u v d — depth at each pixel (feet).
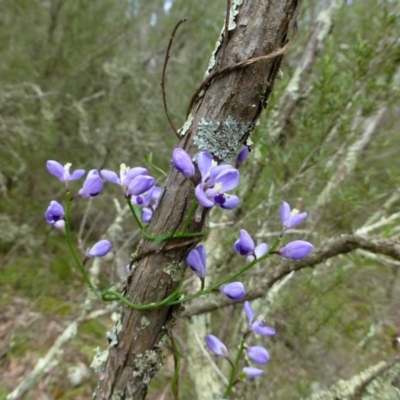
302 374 9.41
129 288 3.35
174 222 3.13
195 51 17.60
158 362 3.48
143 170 3.28
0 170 16.83
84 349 12.46
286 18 2.84
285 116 8.10
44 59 18.01
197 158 3.01
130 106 18.52
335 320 9.61
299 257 3.28
